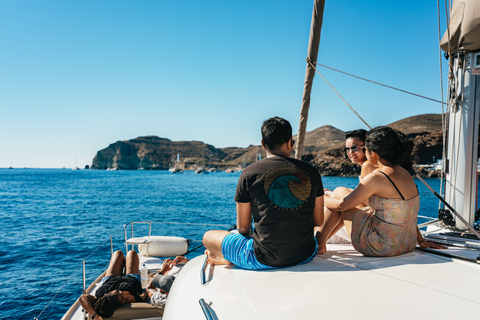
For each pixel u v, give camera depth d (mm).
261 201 2186
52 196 64750
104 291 4168
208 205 50406
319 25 3750
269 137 2295
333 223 2664
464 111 3721
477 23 3273
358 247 2492
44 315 11148
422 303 1571
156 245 6012
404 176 2467
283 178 2201
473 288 1734
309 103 4078
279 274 2057
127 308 3902
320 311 1535
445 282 1827
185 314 1750
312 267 2152
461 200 3770
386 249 2396
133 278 4348
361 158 3244
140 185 105000
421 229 4234
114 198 60875
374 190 2422
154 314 3914
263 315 1544
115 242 22984
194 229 28859
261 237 2162
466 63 3639
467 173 3725
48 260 18234
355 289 1760
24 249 20891
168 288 4047
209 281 2064
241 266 2246
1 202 53469
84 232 27016
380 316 1461
